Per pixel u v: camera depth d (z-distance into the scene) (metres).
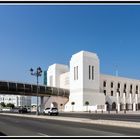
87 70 119.38
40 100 122.94
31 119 39.88
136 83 149.50
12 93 113.19
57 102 126.81
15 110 99.69
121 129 20.86
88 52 121.38
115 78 139.75
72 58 125.06
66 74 134.88
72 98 122.56
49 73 145.62
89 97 117.56
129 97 141.00
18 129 21.23
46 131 19.22
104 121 28.39
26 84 115.06
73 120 35.19
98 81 123.50
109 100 128.75
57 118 40.03
